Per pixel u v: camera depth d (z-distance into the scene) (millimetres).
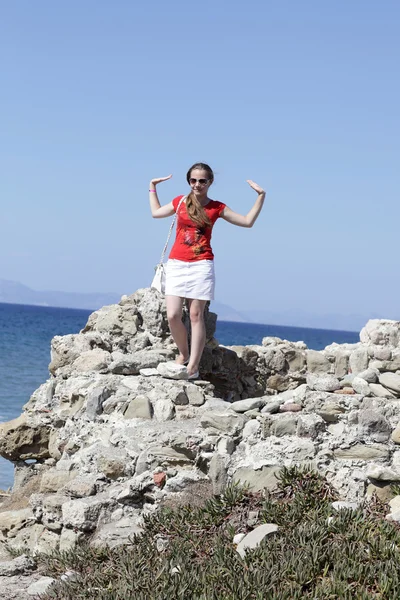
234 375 9812
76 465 7910
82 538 6961
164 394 8234
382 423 7047
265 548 5418
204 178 8289
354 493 6766
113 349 9703
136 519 7062
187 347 8859
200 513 6398
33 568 6590
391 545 5266
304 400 7375
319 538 5430
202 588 4992
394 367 9320
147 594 5020
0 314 129250
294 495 6418
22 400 23016
